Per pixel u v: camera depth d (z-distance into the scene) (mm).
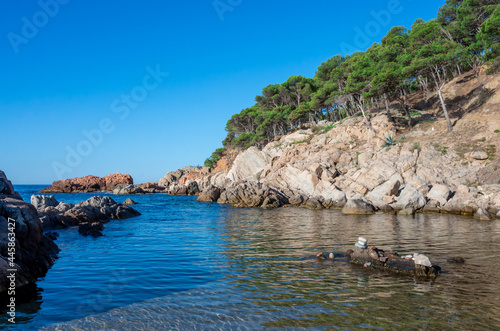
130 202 59219
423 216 33281
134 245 18766
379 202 39938
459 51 49344
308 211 41500
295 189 54781
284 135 87062
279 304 8992
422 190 39844
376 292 9945
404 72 52750
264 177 65438
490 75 56969
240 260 14539
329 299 9352
